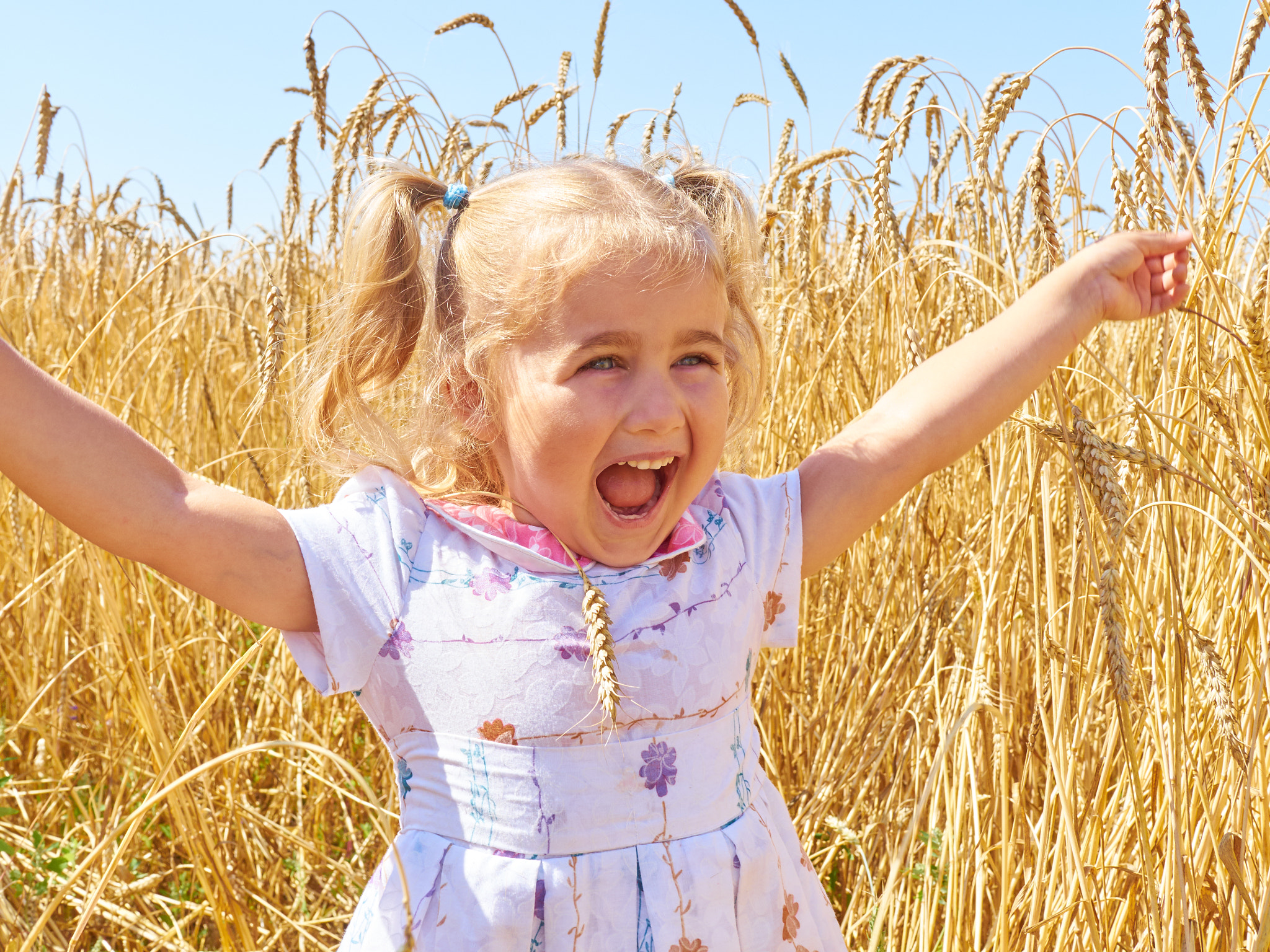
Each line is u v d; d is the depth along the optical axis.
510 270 1.45
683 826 1.41
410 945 1.08
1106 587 1.40
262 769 3.17
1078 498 1.46
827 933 1.59
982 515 2.62
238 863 2.58
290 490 2.70
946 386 1.68
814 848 2.75
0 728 2.79
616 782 1.39
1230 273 1.91
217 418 3.40
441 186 1.71
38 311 3.82
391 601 1.42
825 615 3.15
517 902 1.34
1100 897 1.84
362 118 3.05
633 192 1.47
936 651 2.38
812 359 3.24
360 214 1.71
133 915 2.40
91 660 2.89
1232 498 1.83
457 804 1.39
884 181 2.59
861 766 2.62
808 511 1.66
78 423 1.29
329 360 1.74
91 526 1.30
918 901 2.10
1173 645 1.64
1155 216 1.82
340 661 1.40
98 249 3.80
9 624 3.31
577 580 1.43
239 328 3.83
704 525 1.59
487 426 1.54
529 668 1.39
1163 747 1.60
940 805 2.29
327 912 2.69
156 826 2.82
